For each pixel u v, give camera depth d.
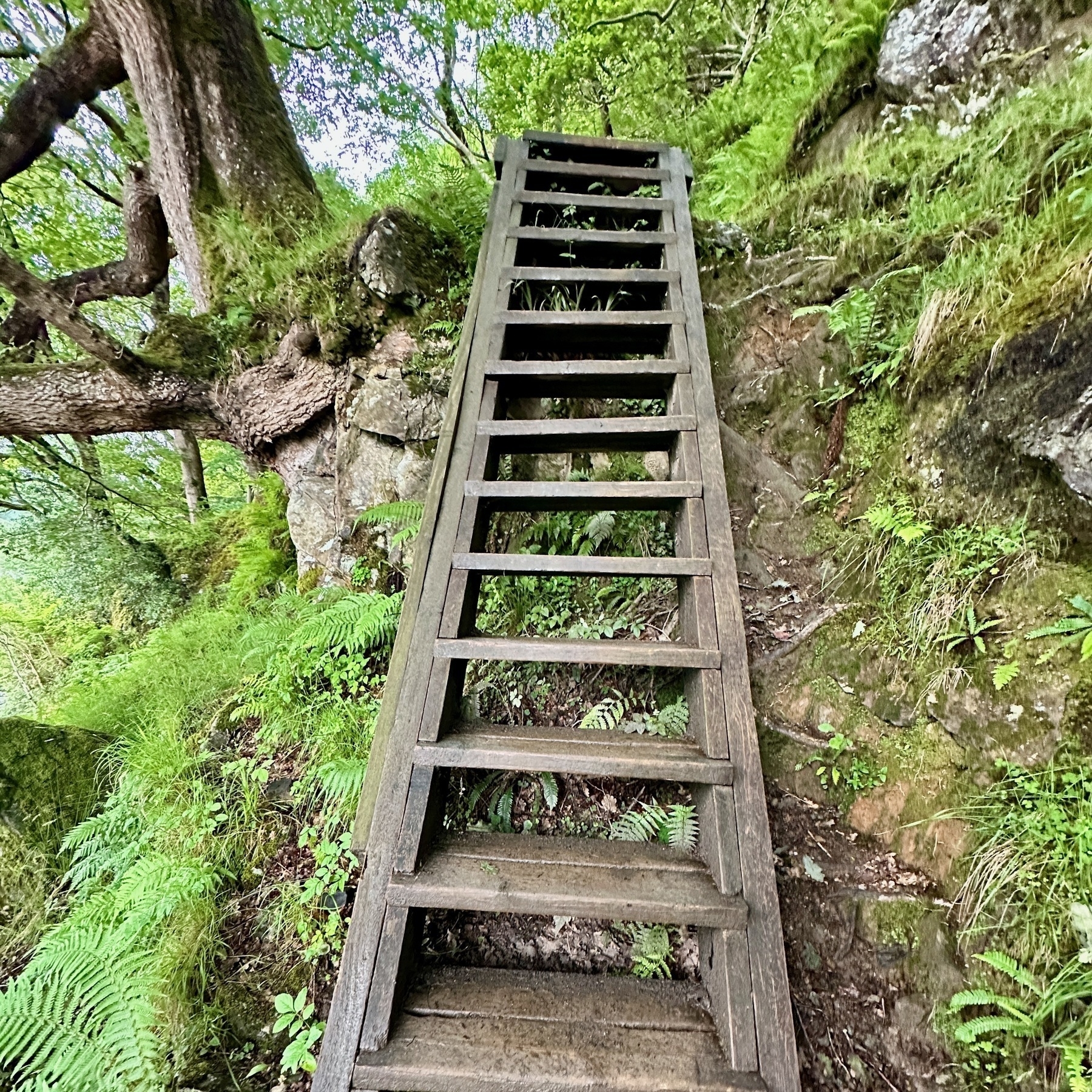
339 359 3.18
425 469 3.04
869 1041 1.37
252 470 4.55
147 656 3.75
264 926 1.78
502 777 1.93
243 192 3.71
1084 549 1.55
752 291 2.88
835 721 1.88
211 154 3.76
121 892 1.77
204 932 1.70
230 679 2.91
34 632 6.52
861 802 1.72
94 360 3.43
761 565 2.37
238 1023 1.55
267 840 2.01
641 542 2.47
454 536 1.81
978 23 2.51
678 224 2.65
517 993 1.35
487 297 2.35
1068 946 1.24
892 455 2.14
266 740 2.35
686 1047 1.21
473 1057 1.16
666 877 1.39
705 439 1.95
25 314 3.97
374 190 4.66
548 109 5.47
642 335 2.45
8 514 6.26
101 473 7.01
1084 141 1.89
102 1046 1.40
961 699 1.64
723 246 3.00
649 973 1.53
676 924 1.54
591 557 1.75
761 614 2.22
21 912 2.10
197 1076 1.44
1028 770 1.45
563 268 2.44
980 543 1.74
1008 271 1.88
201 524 7.09
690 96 4.95
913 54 2.75
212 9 3.82
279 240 3.55
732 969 1.24
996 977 1.32
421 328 3.15
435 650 1.60
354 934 1.28
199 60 3.72
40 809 2.35
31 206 5.88
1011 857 1.39
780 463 2.54
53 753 2.52
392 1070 1.13
